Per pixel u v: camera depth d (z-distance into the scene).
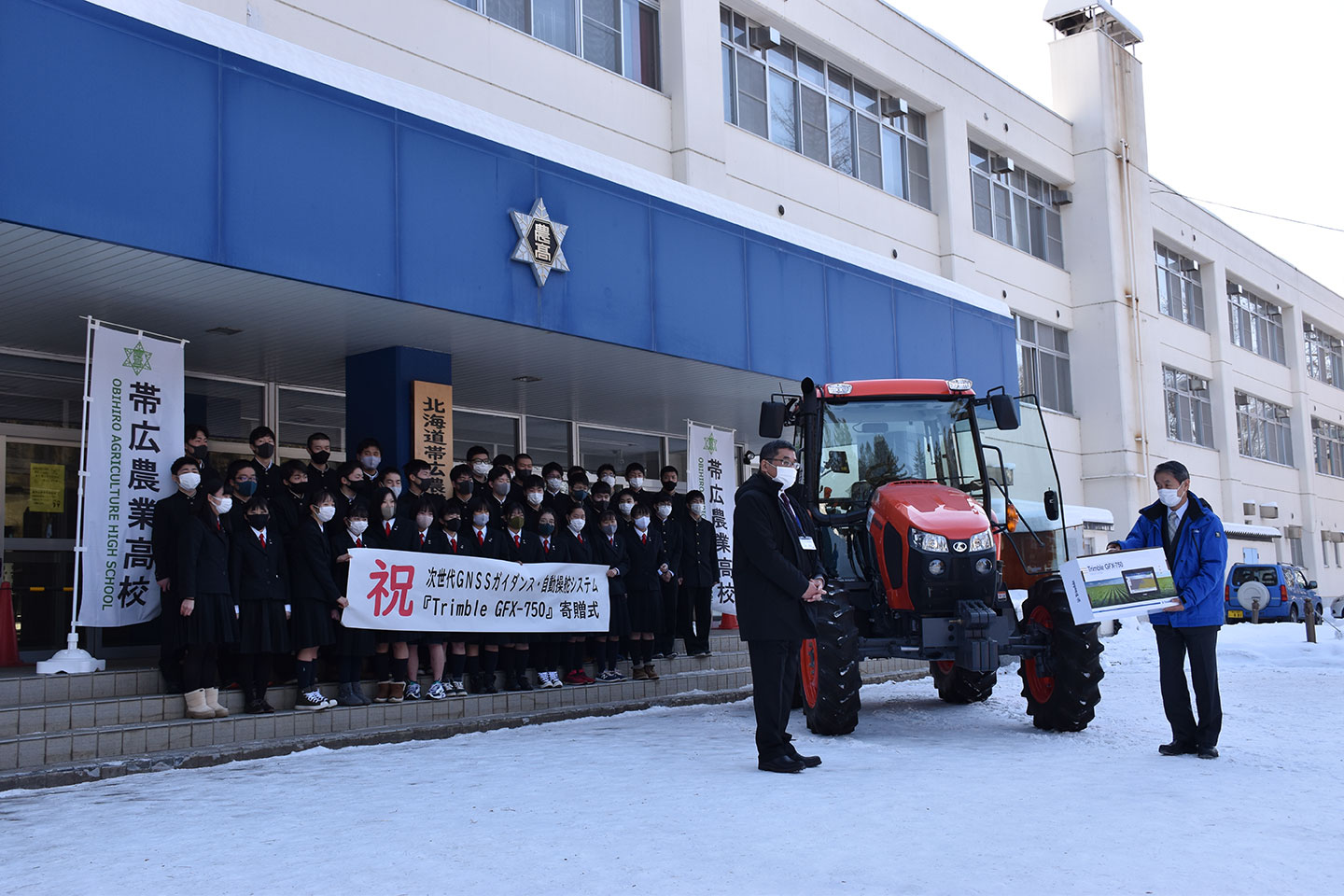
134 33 7.32
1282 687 11.05
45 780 6.29
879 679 12.59
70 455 10.09
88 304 8.66
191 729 7.29
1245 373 36.25
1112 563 6.66
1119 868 4.01
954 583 7.55
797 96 19.22
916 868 4.02
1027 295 25.45
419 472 9.12
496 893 3.81
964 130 23.27
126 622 7.78
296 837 4.74
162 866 4.27
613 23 15.50
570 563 9.84
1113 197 27.38
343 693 8.30
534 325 9.88
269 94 8.06
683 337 11.41
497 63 13.46
